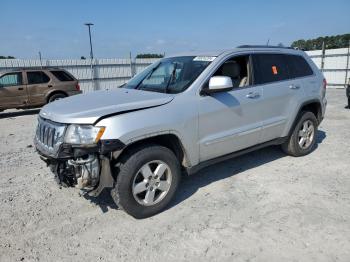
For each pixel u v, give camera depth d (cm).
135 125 334
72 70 2155
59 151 331
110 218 367
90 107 347
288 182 453
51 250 310
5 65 1912
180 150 390
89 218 367
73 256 300
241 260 287
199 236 326
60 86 1284
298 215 360
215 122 409
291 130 531
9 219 366
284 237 319
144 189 356
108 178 334
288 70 516
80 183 333
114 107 340
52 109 367
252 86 457
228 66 434
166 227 345
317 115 582
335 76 2297
